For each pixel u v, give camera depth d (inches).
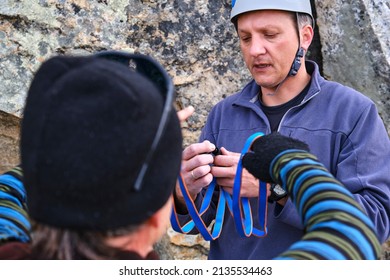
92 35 96.2
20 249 30.3
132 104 26.7
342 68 99.9
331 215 28.8
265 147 36.5
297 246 28.4
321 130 66.2
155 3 98.7
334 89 68.3
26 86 94.7
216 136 74.5
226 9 100.9
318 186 30.7
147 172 28.1
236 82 101.8
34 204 27.6
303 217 30.5
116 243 28.9
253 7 66.1
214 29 100.6
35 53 94.6
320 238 27.9
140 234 30.0
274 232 66.0
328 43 100.9
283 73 68.1
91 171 26.1
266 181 36.6
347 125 65.6
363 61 97.2
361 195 63.6
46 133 26.5
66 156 26.1
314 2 102.3
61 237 28.4
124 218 27.5
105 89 26.8
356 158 64.2
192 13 99.7
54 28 95.0
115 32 97.3
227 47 101.1
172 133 29.3
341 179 63.9
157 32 99.0
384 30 95.7
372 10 96.0
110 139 26.3
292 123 67.7
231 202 66.9
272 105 70.9
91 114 26.3
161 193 28.7
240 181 58.7
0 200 36.0
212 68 101.0
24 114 28.6
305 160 33.3
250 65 69.3
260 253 66.2
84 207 26.7
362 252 27.5
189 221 70.2
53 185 26.5
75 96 26.9
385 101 96.4
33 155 26.8
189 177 65.4
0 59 93.8
